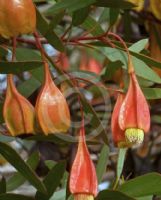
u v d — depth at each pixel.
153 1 0.81
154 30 0.90
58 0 0.71
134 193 0.68
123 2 0.68
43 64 0.62
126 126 0.62
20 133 0.62
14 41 0.63
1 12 0.59
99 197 0.65
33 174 0.63
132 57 0.71
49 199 0.69
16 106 0.62
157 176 0.67
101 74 0.85
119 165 0.73
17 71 0.62
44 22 0.65
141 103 0.62
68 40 0.71
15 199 0.67
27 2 0.60
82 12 0.70
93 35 0.77
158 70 0.81
